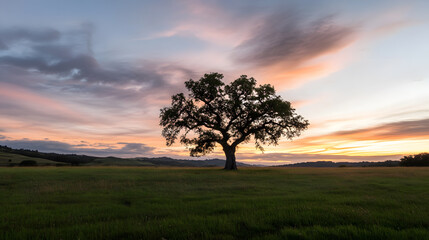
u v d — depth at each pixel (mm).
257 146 42250
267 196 11656
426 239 4789
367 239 4949
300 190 14219
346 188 14703
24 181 18984
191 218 6898
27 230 5859
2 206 9383
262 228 5816
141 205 9477
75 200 10906
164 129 39750
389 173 26766
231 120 39750
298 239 5070
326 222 6316
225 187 15656
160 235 5348
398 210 7727
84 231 5734
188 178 22203
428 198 10539
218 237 5168
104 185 16609
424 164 64188
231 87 39156
